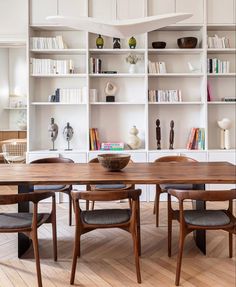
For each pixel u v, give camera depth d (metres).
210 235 3.16
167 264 2.53
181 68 4.83
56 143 4.89
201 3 4.49
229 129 4.84
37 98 4.82
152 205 4.29
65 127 4.76
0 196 2.01
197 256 2.68
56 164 3.21
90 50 4.54
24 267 2.49
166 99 4.63
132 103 4.60
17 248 2.85
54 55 4.79
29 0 4.46
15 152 6.50
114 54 4.79
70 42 4.78
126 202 4.45
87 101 4.55
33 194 2.10
